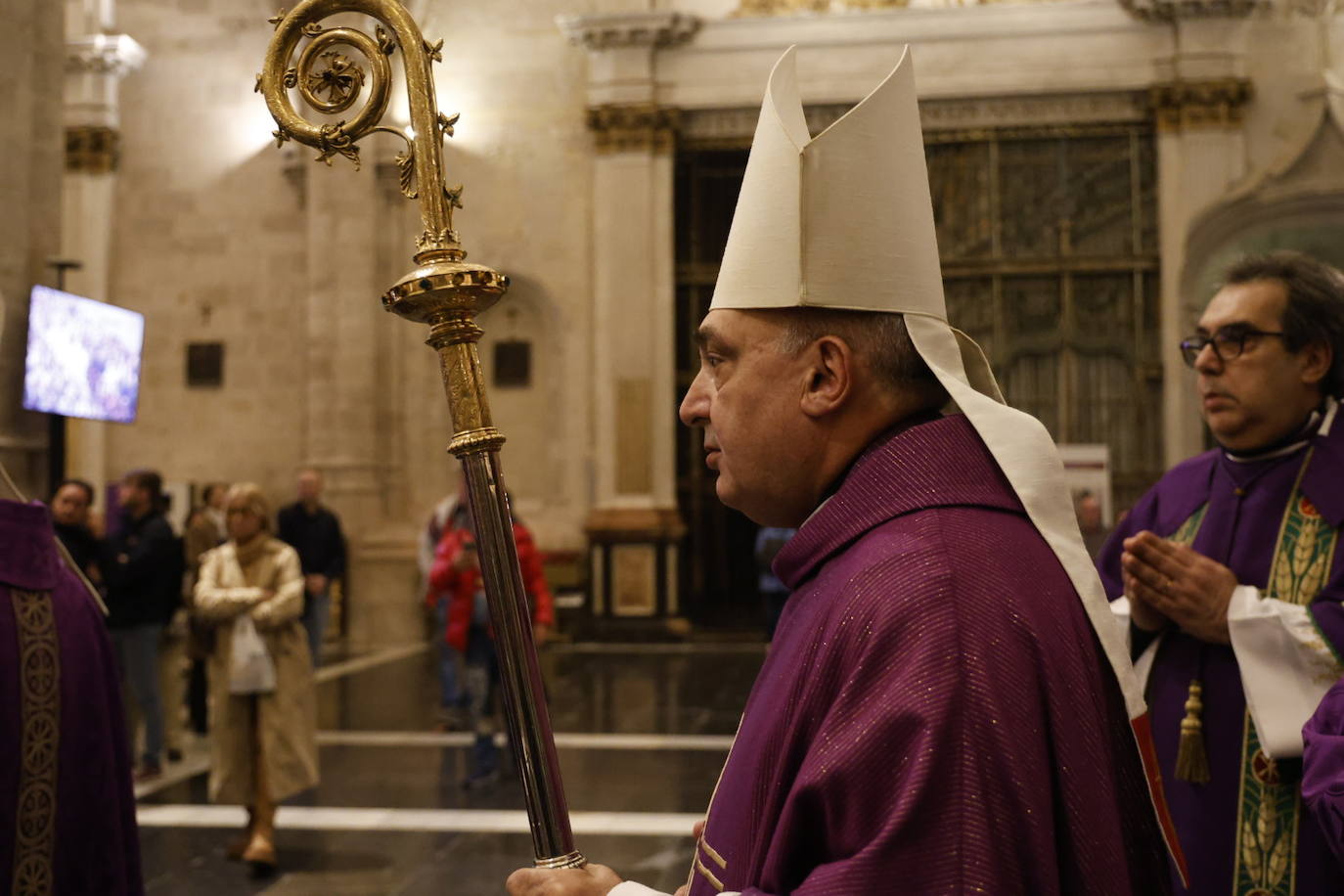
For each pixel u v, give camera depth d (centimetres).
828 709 99
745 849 104
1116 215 1459
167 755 727
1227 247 1388
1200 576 186
